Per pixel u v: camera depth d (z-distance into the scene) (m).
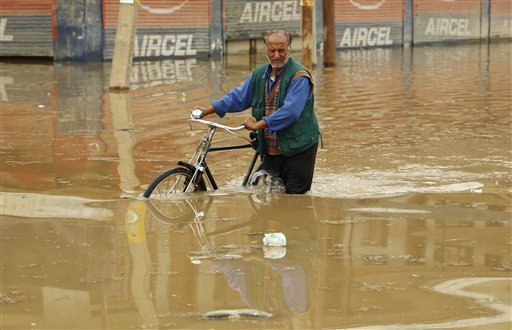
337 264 5.77
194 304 4.96
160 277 5.46
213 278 5.44
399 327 4.61
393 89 17.41
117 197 7.89
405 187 8.49
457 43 34.47
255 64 23.88
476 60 25.44
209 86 17.91
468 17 34.94
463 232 6.66
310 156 8.09
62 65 22.59
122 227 6.76
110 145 10.83
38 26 23.64
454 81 19.05
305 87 7.68
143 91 16.84
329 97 15.99
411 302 5.00
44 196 7.90
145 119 13.10
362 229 6.75
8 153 10.19
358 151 10.50
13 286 5.28
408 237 6.50
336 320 4.71
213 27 26.59
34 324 4.66
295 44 29.66
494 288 5.26
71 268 5.64
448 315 4.79
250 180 8.32
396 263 5.79
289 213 7.30
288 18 29.16
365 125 12.65
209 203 7.66
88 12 23.22
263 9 28.19
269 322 4.68
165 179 7.91
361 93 16.67
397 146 10.88
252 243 6.32
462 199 7.92
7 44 24.08
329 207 7.56
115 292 5.17
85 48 23.33
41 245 6.21
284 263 5.78
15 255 5.94
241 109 8.04
